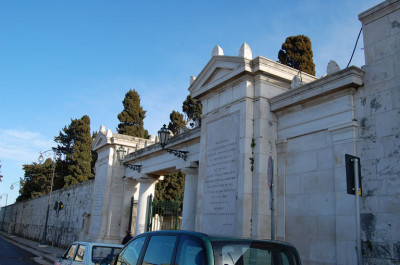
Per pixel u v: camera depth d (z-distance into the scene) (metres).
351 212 8.77
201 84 14.20
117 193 24.33
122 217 23.66
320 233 9.59
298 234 10.22
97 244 8.95
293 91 10.88
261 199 10.95
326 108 10.02
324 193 9.71
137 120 47.19
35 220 48.59
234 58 12.24
